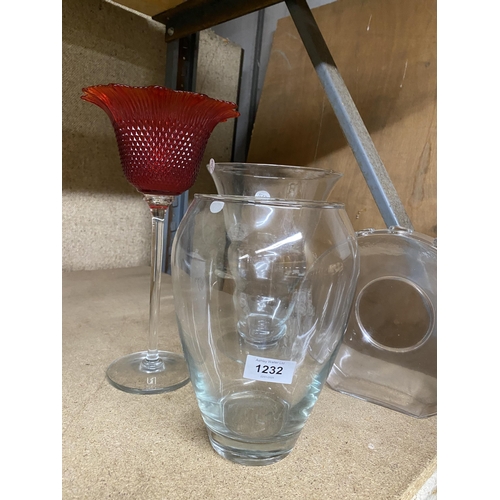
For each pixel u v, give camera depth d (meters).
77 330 0.59
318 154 0.84
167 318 0.68
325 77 0.57
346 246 0.33
